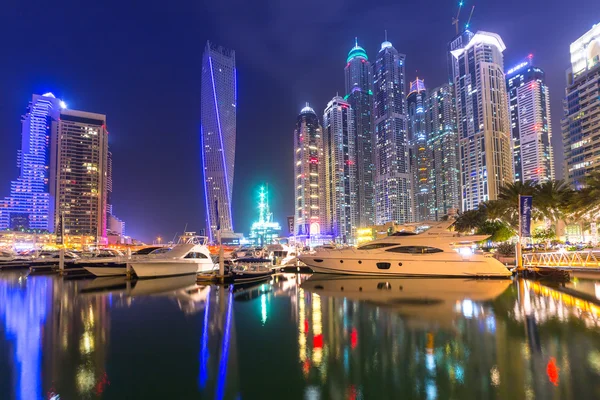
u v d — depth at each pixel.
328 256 53.56
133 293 39.56
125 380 15.27
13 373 16.08
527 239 74.38
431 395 13.30
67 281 52.34
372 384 14.39
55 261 72.12
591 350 17.42
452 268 46.28
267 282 48.69
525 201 45.62
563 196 61.19
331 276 53.00
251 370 16.19
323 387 14.30
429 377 14.88
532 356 16.83
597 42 127.62
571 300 29.22
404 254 48.56
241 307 30.77
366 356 17.59
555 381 14.11
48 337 21.84
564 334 19.97
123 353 18.77
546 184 63.34
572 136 130.38
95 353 18.80
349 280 47.88
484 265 44.94
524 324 22.22
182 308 30.67
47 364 17.25
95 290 42.19
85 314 28.44
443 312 26.34
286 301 33.34
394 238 49.94
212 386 14.62
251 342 20.39
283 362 17.09
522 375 14.74
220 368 16.52
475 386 13.88
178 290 41.84
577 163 127.19
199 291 40.91
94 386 14.71
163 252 63.81
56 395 13.94
